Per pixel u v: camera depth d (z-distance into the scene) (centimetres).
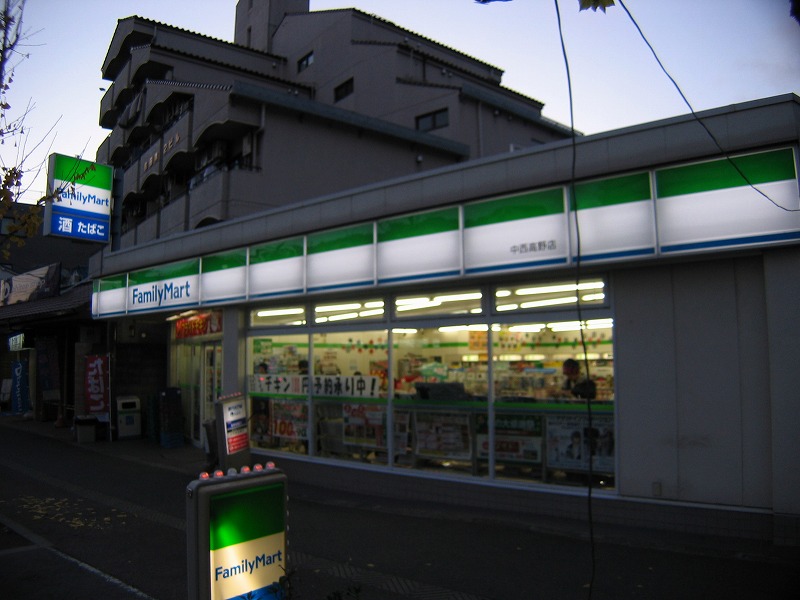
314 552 678
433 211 877
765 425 661
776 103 639
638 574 578
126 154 2991
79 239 1553
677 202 688
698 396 698
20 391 2300
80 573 617
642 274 745
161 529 785
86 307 1734
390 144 2183
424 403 920
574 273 793
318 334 1072
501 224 809
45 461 1337
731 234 656
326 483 1017
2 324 2509
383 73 2573
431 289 928
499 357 852
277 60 2969
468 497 855
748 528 655
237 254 1172
